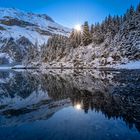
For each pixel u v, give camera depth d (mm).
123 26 81000
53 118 11461
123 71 51188
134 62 63500
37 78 42250
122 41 74500
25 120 11195
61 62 104688
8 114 12664
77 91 21859
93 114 12180
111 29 92812
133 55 66375
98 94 19406
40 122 10750
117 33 82500
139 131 9211
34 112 13062
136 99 16500
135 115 11852
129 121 10695
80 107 14141
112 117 11453
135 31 73000
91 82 29984
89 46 96625
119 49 72688
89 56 86188
